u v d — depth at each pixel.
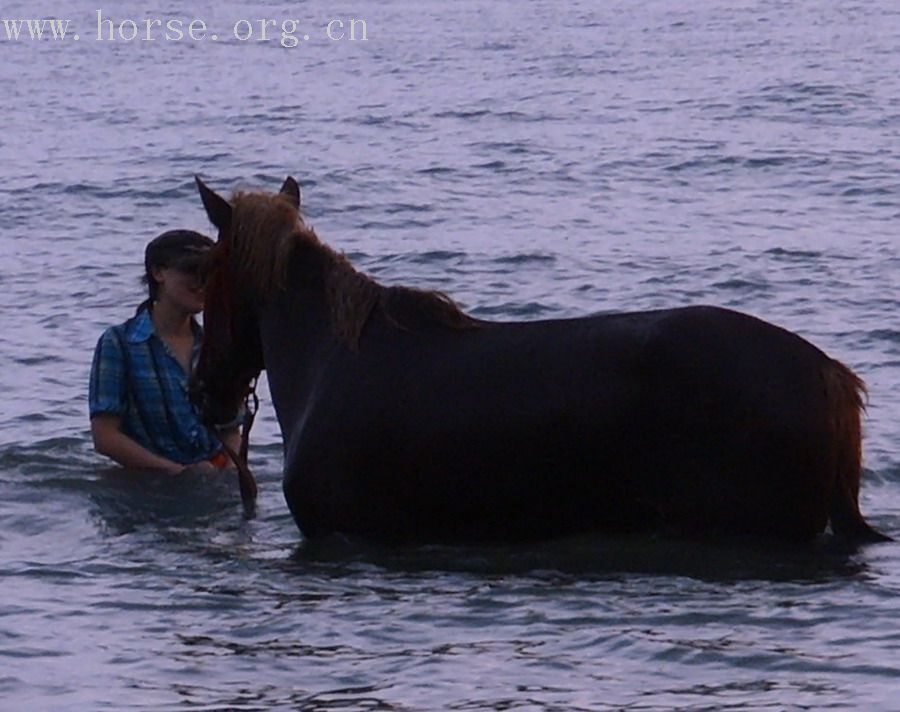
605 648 8.91
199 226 25.70
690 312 10.30
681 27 69.00
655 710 8.01
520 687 8.38
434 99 44.19
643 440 10.19
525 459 10.37
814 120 37.81
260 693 8.41
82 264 22.39
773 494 10.07
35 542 11.58
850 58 53.00
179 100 45.09
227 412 12.09
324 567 10.70
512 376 10.42
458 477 10.53
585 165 31.38
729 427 10.04
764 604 9.52
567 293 20.47
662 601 9.64
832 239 23.47
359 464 10.77
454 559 10.70
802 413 10.00
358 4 89.69
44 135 37.59
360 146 34.75
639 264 21.89
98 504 12.45
